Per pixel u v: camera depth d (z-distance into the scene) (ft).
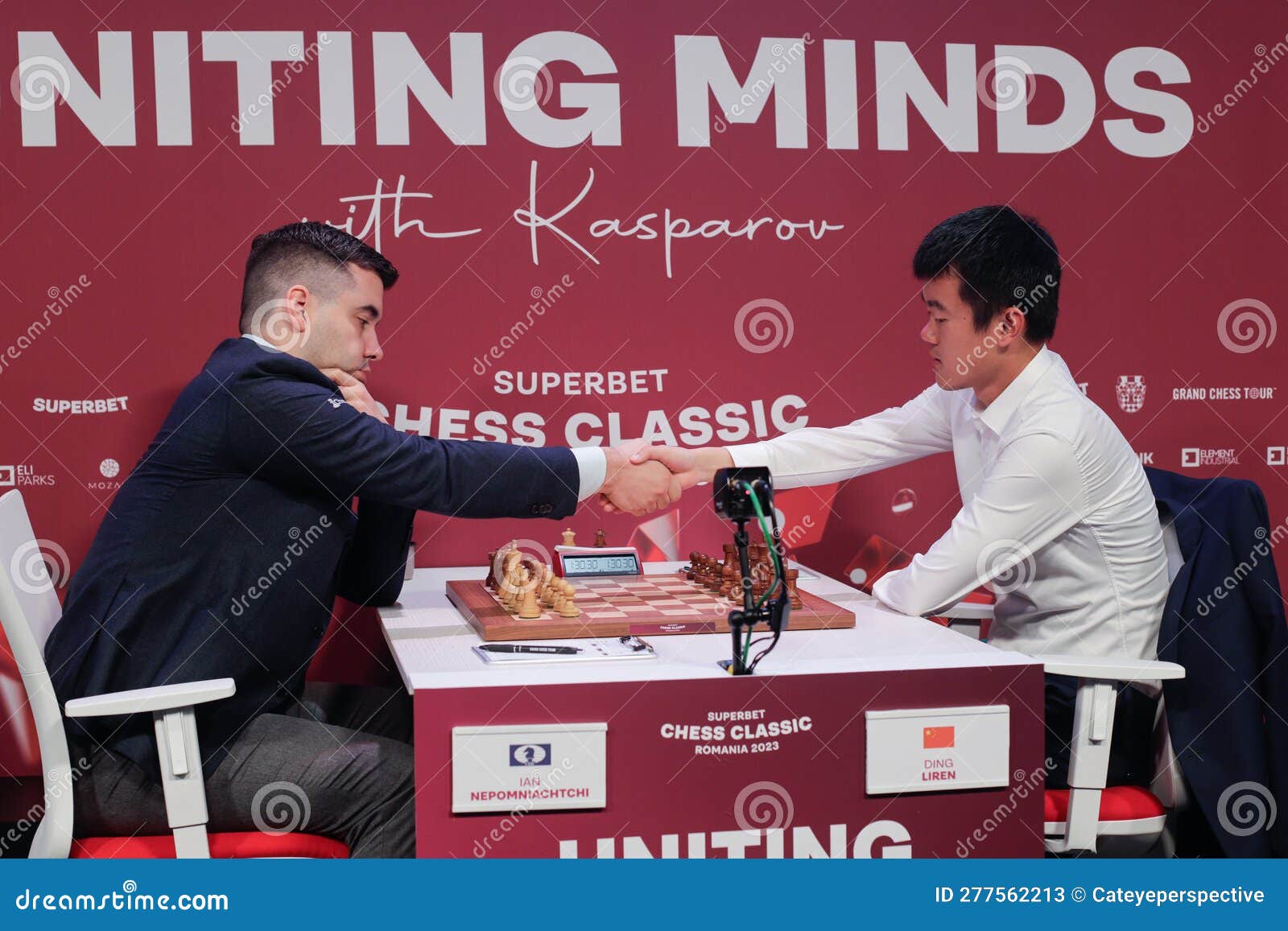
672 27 8.91
